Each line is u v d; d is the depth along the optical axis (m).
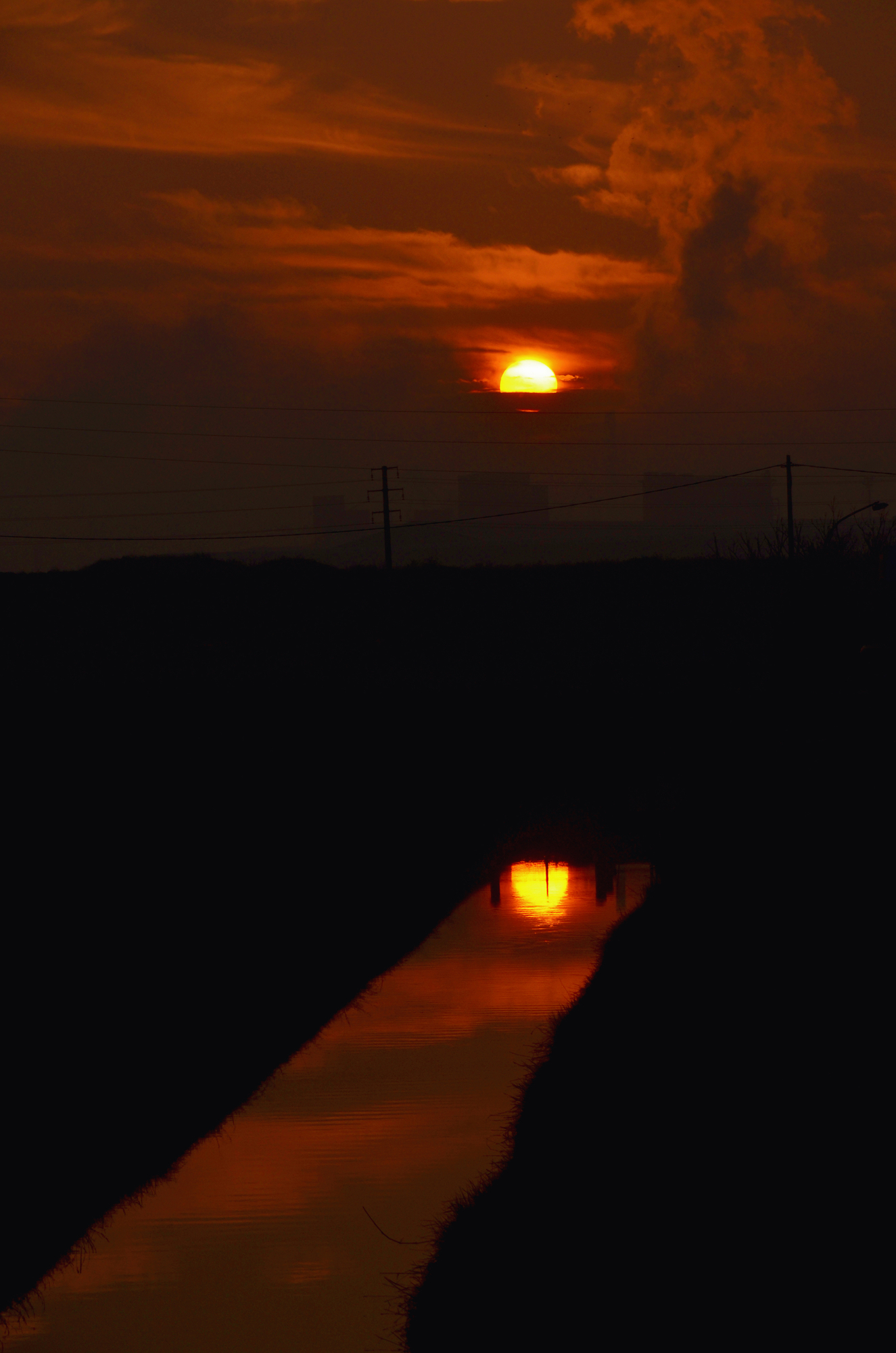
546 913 69.19
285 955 60.44
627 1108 40.53
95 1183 36.91
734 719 150.25
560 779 116.56
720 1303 29.19
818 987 51.91
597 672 199.62
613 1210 33.84
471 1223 33.69
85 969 57.88
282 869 80.44
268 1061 46.09
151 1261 32.72
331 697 177.88
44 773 119.69
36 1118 41.38
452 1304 30.20
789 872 73.81
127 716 159.00
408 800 106.50
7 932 64.38
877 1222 32.09
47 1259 33.06
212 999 53.62
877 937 58.94
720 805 97.81
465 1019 50.91
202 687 188.38
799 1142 37.03
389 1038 48.59
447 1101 42.31
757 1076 42.53
